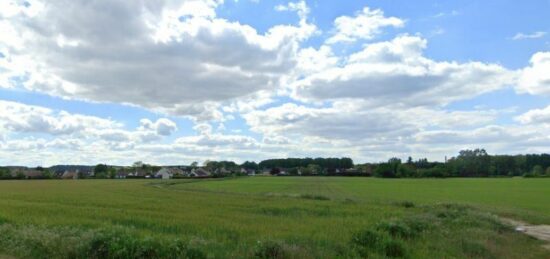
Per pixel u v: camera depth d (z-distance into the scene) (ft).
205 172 611.88
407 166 541.75
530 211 120.16
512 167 572.92
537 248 59.41
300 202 126.31
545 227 84.43
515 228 79.77
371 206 115.96
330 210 99.40
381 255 44.60
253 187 270.87
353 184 340.59
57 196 151.64
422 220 68.08
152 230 57.26
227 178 482.28
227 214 83.25
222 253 39.60
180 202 121.70
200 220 69.77
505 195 206.08
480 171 568.41
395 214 90.02
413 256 45.11
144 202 120.67
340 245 45.39
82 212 83.15
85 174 565.53
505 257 49.85
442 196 197.16
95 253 37.58
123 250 36.83
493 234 63.21
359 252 44.52
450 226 69.97
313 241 46.39
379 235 49.03
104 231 42.60
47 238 41.88
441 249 49.11
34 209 89.20
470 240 54.80
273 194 173.99
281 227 61.31
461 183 360.48
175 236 47.29
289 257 38.75
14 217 68.80
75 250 38.52
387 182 384.47
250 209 97.76
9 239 44.50
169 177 527.81
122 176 568.00
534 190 253.85
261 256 38.81
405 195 203.51
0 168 479.00
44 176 520.01
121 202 119.96
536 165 554.46
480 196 198.29
